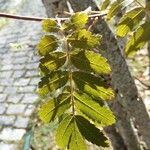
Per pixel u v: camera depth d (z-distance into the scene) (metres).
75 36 0.19
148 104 1.20
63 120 0.19
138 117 0.60
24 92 1.62
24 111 1.50
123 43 0.51
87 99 0.19
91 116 0.19
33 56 1.87
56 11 0.44
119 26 0.21
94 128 0.19
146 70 1.43
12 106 1.55
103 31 0.44
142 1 0.21
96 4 0.39
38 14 2.25
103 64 0.19
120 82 0.54
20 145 1.33
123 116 0.69
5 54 1.98
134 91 0.56
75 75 0.19
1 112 1.54
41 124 1.38
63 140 0.19
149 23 0.15
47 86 0.19
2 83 1.74
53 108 0.19
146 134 0.64
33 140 1.32
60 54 0.19
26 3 2.47
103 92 0.19
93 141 0.19
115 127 0.82
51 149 1.25
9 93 1.65
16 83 1.70
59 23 0.20
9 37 2.15
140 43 0.21
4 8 2.52
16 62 1.87
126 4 0.22
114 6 0.23
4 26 2.32
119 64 0.51
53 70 0.19
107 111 0.19
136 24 0.21
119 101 0.63
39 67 0.20
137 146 0.78
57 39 0.20
